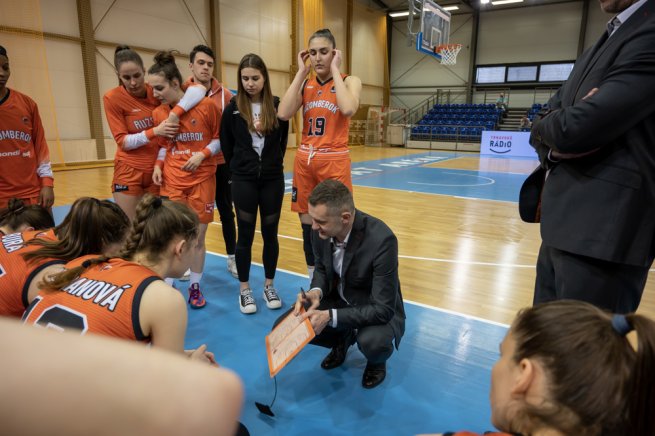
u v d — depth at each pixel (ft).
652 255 4.52
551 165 4.94
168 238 4.66
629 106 3.97
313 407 6.39
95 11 31.65
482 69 61.77
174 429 0.83
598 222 4.37
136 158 10.00
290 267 12.23
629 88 3.95
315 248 7.13
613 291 4.54
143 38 35.04
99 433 0.78
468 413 6.27
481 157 46.01
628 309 4.68
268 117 8.74
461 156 47.21
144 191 10.41
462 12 61.36
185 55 38.37
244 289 9.58
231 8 41.96
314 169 9.39
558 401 2.29
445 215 18.57
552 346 2.34
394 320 6.82
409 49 66.49
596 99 4.08
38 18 28.45
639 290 4.68
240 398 0.95
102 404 0.79
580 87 4.73
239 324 8.86
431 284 10.93
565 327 2.36
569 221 4.58
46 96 29.37
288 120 9.70
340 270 7.05
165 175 9.62
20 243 5.44
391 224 16.96
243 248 9.34
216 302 9.88
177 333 4.22
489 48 60.85
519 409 2.44
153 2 35.32
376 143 63.21
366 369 7.06
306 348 8.05
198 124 9.30
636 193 4.23
